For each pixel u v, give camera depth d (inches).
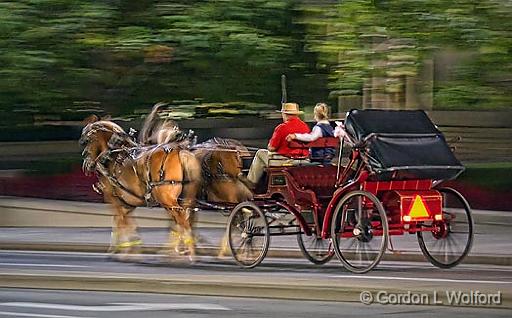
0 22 975.6
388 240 697.0
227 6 971.9
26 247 905.5
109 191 820.0
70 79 1039.6
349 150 768.9
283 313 573.6
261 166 740.7
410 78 997.2
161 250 841.5
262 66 1023.0
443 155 695.7
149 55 1028.5
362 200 688.4
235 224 745.6
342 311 581.0
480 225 928.9
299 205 716.0
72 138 1397.6
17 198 1088.8
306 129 745.6
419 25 907.4
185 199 778.2
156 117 872.9
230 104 1132.5
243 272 717.3
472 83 952.9
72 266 768.3
